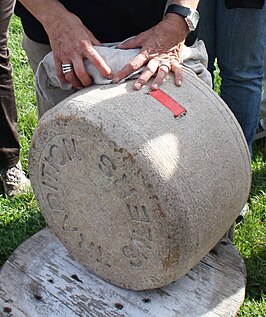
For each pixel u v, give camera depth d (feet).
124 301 3.91
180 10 3.70
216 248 4.27
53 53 3.81
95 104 3.46
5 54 5.15
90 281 4.04
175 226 3.38
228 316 3.82
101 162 3.47
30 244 4.32
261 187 5.78
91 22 3.94
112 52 3.71
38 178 3.88
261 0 4.50
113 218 3.63
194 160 3.44
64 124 3.52
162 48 3.72
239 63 4.89
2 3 4.86
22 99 6.97
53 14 3.74
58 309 3.89
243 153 3.75
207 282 4.02
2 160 5.60
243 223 5.33
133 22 3.94
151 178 3.32
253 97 5.08
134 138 3.33
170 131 3.43
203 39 4.93
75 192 3.73
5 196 5.76
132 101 3.49
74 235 3.94
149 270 3.66
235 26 4.70
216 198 3.53
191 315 3.81
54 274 4.10
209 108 3.66
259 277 4.83
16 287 4.03
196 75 3.92
